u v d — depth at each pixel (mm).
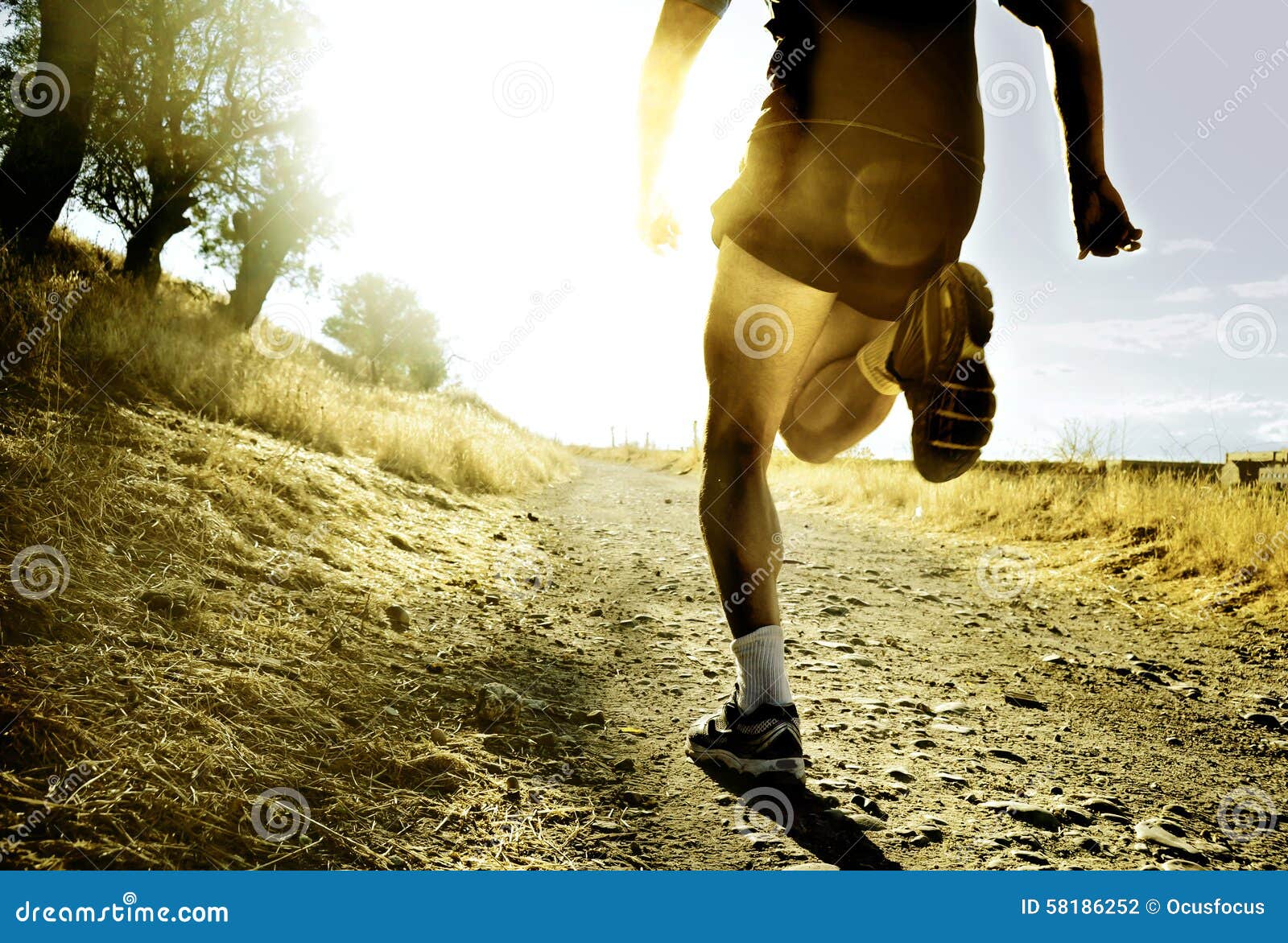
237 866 1526
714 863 1726
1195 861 1857
